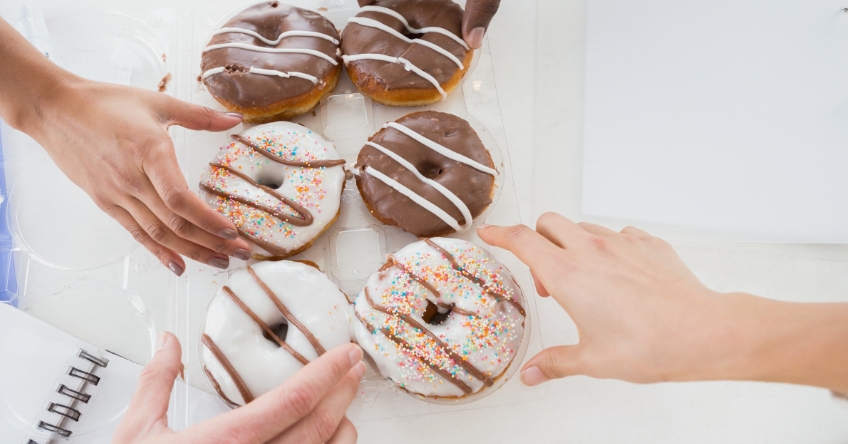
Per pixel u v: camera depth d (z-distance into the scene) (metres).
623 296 0.37
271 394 0.36
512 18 0.53
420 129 0.49
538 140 0.51
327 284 0.47
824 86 0.49
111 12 0.53
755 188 0.49
